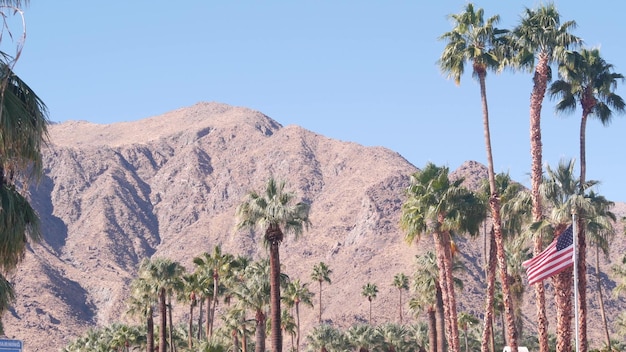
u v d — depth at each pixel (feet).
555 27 154.10
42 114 58.80
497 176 201.16
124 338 378.94
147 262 269.44
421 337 360.28
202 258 324.39
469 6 166.61
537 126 153.28
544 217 151.64
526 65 161.38
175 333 392.68
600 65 155.63
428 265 242.78
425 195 185.37
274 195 177.58
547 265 123.34
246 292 254.27
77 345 414.00
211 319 314.55
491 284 176.96
